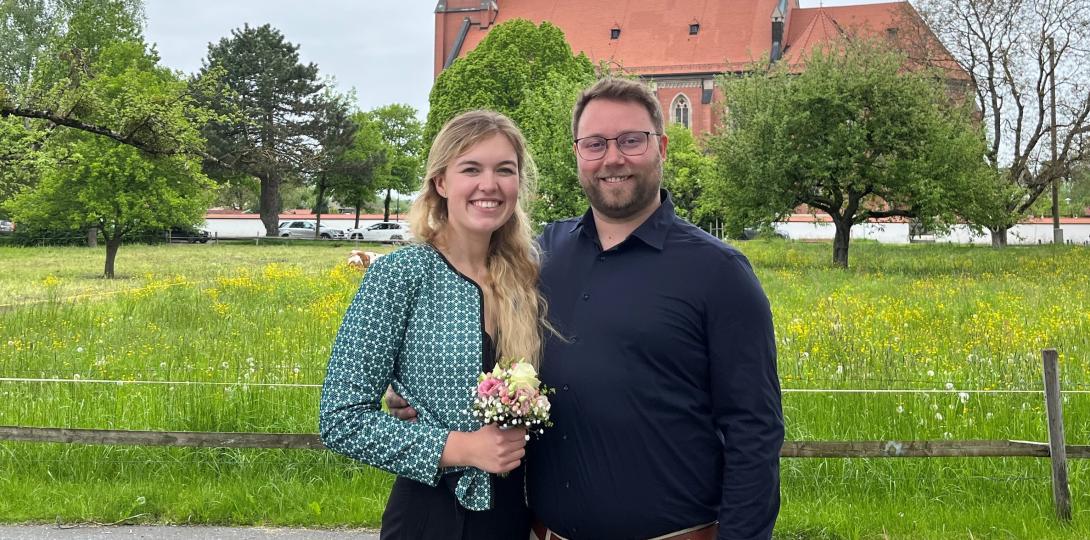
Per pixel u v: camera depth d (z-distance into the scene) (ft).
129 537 15.51
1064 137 117.19
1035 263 82.07
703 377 7.89
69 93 54.60
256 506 16.90
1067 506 16.17
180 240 159.22
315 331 36.04
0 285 64.90
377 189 208.33
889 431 20.06
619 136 8.03
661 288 7.85
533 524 8.61
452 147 7.84
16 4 150.30
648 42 230.89
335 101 184.96
